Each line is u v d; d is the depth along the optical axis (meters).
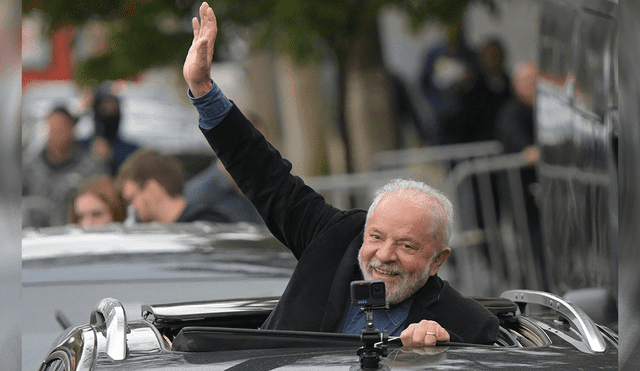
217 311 6.80
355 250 7.04
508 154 22.77
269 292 9.57
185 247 10.62
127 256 10.39
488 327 6.36
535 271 19.52
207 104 7.47
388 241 6.55
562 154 12.28
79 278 9.83
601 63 11.38
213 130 7.54
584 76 11.77
